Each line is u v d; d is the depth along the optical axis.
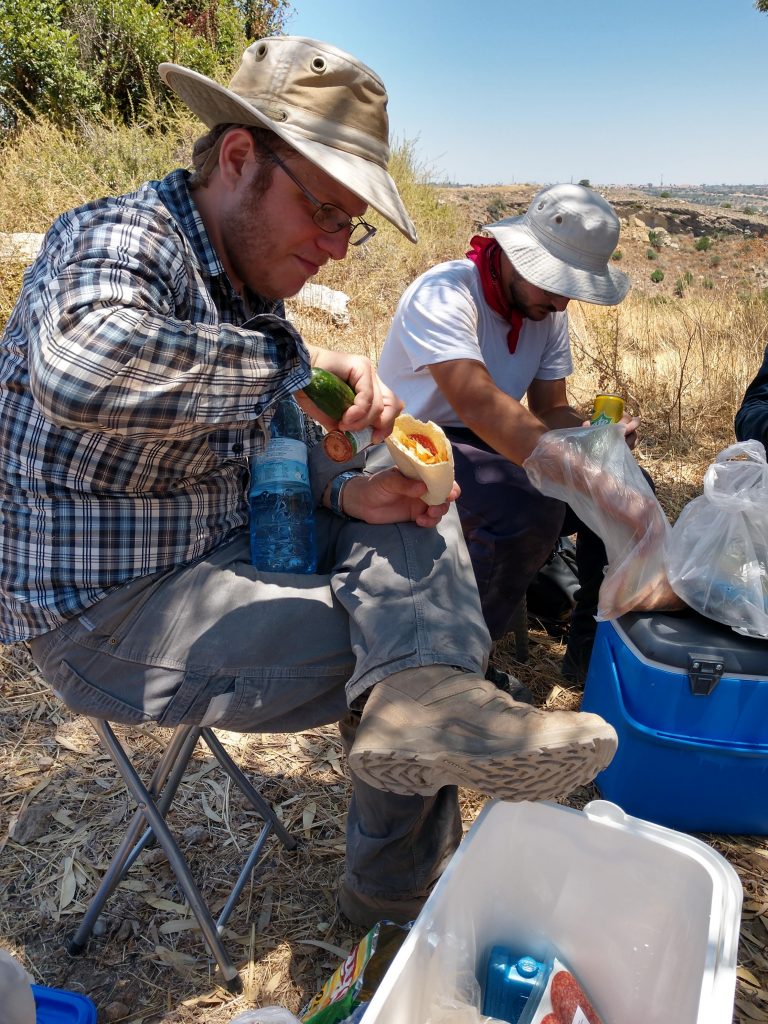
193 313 1.49
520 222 2.56
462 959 1.41
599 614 2.23
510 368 2.76
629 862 1.47
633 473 2.27
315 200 1.47
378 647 1.42
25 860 2.06
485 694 1.34
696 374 5.69
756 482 2.18
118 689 1.54
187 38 10.50
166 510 1.52
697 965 1.30
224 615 1.52
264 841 2.05
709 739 2.10
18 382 1.43
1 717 2.53
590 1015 1.42
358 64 1.48
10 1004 1.18
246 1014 1.33
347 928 1.91
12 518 1.48
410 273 7.68
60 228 1.47
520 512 2.41
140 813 1.78
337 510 1.71
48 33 9.38
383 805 1.66
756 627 2.08
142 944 1.86
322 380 1.49
